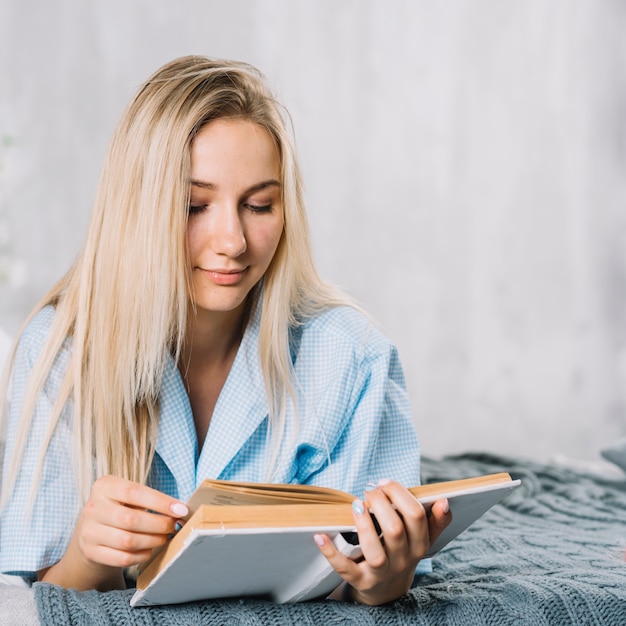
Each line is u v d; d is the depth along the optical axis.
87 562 1.15
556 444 3.52
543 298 3.51
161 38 3.26
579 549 1.46
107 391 1.29
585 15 3.51
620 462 2.15
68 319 1.33
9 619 1.04
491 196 3.49
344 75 3.41
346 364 1.39
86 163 3.23
